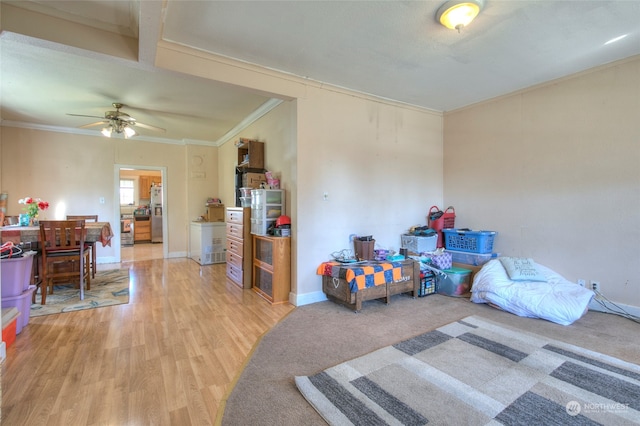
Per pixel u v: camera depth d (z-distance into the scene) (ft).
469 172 14.24
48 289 13.01
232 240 14.92
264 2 6.89
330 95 11.85
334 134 11.98
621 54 9.51
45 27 7.43
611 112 10.08
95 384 6.26
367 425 4.96
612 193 10.11
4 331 7.72
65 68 10.37
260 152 14.47
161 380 6.43
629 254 9.78
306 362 7.13
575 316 9.09
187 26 7.87
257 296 12.39
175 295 12.50
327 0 6.83
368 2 6.92
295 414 5.33
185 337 8.52
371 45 8.84
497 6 7.11
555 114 11.35
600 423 4.93
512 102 12.59
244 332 8.87
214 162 22.66
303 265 11.39
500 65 10.17
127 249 25.52
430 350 7.51
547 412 5.21
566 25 7.89
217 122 17.13
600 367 6.64
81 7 7.24
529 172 12.12
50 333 8.73
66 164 18.57
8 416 5.29
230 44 8.77
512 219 12.67
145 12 6.17
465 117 14.37
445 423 4.99
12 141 17.29
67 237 12.02
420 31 8.11
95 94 12.78
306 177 11.35
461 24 7.35
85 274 13.93
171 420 5.24
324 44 8.78
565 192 11.15
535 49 9.13
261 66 10.14
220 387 6.20
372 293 10.82
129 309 10.80
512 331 8.59
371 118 12.98
